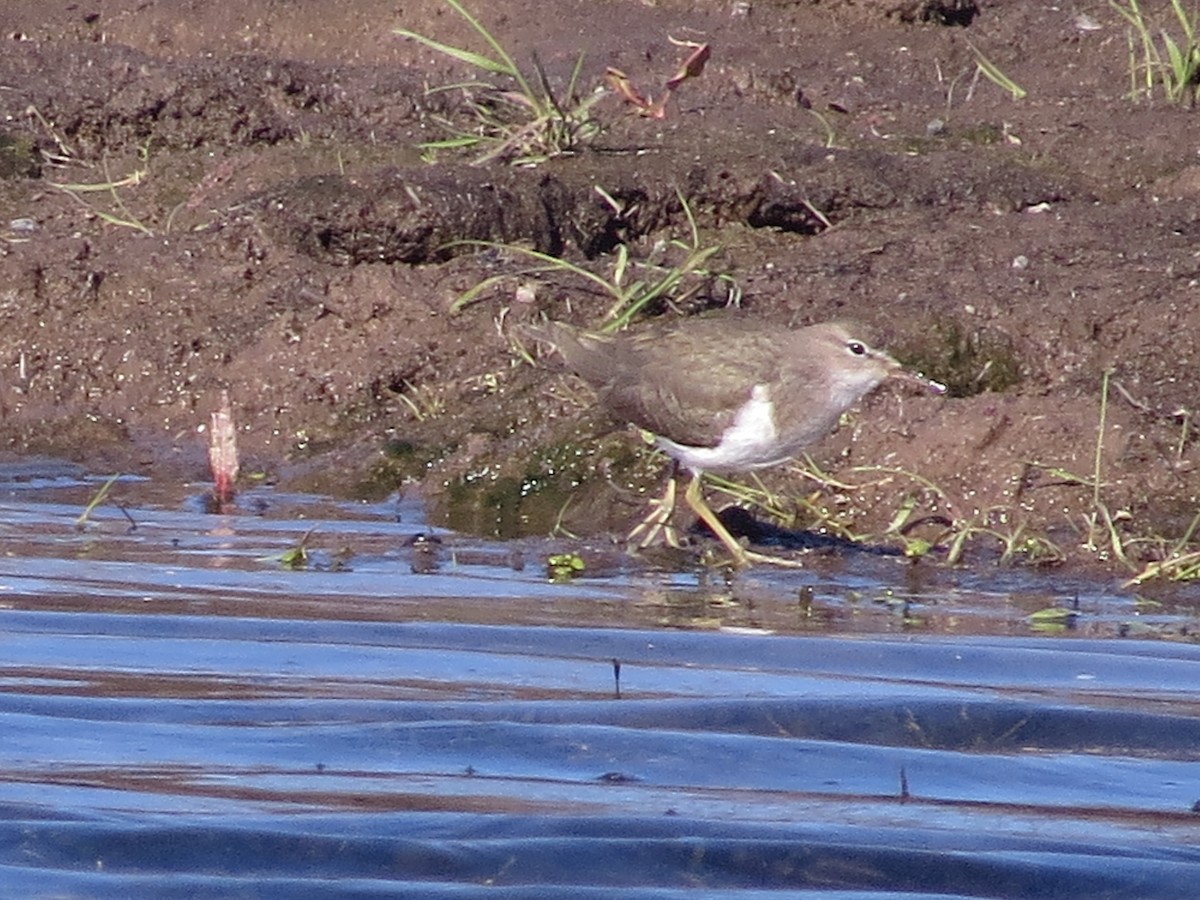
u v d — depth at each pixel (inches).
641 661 415.8
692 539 529.7
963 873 308.0
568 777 348.2
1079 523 522.0
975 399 555.5
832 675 409.1
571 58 856.9
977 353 587.5
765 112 788.6
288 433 614.5
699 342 514.3
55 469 600.7
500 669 407.5
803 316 604.7
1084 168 731.4
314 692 387.5
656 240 686.5
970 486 536.1
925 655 422.0
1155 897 301.4
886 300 610.9
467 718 373.1
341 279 650.8
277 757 353.7
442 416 608.4
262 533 531.2
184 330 645.9
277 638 425.4
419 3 912.3
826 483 546.0
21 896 295.7
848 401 510.6
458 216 661.3
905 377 505.4
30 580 470.3
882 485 542.0
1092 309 596.1
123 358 642.2
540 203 673.0
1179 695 396.2
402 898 298.4
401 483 580.4
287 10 916.6
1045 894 303.0
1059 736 374.6
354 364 626.2
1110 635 445.4
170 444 619.2
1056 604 476.7
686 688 394.6
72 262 666.8
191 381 634.8
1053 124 772.0
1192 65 798.5
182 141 780.0
